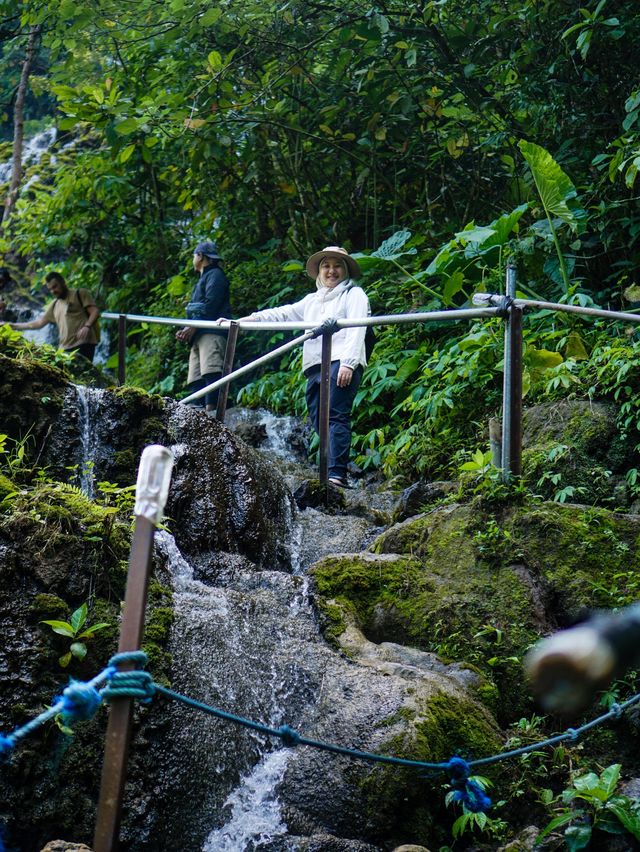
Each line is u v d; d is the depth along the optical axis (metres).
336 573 4.81
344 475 6.80
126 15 9.49
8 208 13.05
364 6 9.02
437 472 6.93
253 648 4.20
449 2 8.81
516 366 4.99
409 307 8.39
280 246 10.77
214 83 9.16
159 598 4.14
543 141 8.66
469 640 4.48
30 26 12.34
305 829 3.66
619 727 4.13
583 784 3.62
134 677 2.52
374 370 8.07
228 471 5.48
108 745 2.50
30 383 5.38
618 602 4.45
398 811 3.69
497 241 7.32
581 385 6.09
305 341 7.00
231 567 4.96
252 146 9.78
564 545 4.66
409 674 4.13
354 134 9.77
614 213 7.72
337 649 4.41
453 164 9.45
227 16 9.20
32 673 3.61
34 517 3.95
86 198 12.15
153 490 2.63
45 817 3.45
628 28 7.89
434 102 9.16
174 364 11.12
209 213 11.20
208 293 8.28
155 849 3.49
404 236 7.86
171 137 9.85
